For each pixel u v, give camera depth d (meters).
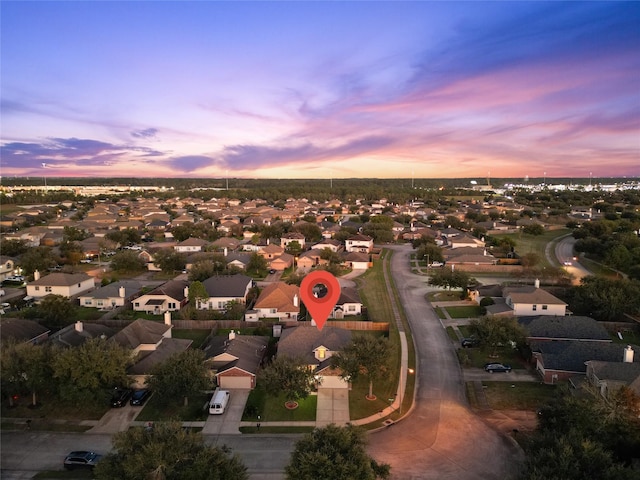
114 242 122.44
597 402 31.23
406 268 106.44
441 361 52.78
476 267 102.62
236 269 88.12
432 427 38.97
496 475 32.34
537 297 65.88
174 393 39.94
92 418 39.81
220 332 60.38
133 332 49.34
